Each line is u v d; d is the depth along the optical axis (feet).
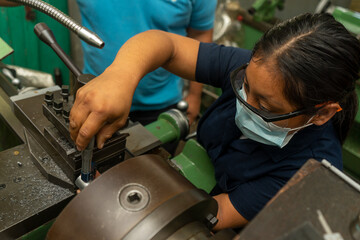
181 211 1.52
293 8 8.22
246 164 2.58
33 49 5.57
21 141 2.63
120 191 1.61
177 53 2.90
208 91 6.92
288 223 1.05
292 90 1.88
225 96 2.88
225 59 2.87
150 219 1.48
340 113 2.43
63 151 2.06
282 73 1.85
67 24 1.83
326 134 2.46
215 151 2.88
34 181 2.20
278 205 1.10
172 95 4.88
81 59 5.68
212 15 4.48
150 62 2.50
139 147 2.63
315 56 1.80
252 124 2.37
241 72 2.48
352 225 1.03
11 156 2.36
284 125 2.16
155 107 4.80
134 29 4.01
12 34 5.46
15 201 2.05
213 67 2.90
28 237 2.05
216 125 2.84
